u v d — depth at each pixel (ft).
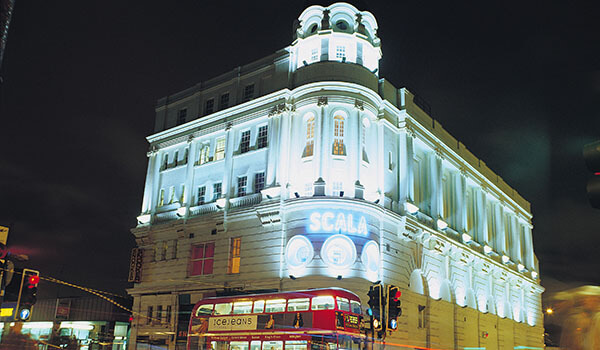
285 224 112.68
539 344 207.41
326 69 116.37
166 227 136.77
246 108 129.59
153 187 147.02
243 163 126.72
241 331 85.35
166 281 133.08
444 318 132.87
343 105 114.73
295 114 119.96
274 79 126.72
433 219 137.80
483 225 169.17
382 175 119.75
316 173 110.73
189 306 126.00
